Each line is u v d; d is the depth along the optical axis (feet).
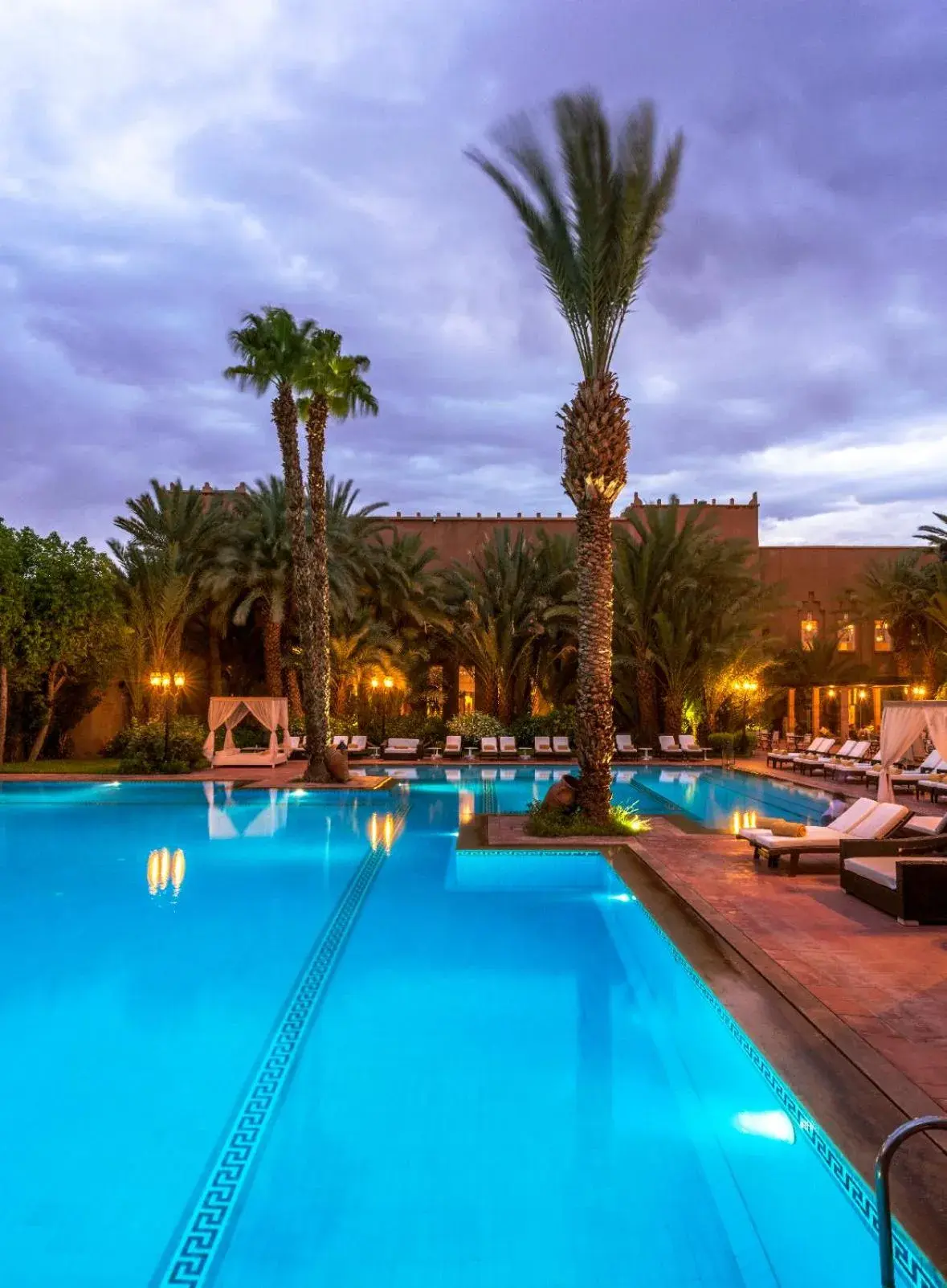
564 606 90.38
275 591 85.71
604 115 36.91
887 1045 14.98
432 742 92.99
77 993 19.92
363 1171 12.37
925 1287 8.94
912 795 59.77
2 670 75.66
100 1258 10.50
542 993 20.04
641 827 39.91
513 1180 12.13
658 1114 14.11
